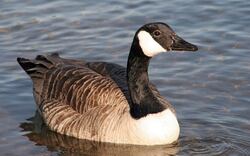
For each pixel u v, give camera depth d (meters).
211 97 17.27
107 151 15.20
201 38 19.89
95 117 15.35
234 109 16.73
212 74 18.20
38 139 15.81
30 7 22.09
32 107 17.17
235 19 20.88
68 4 22.30
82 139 15.62
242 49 19.30
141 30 14.98
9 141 15.73
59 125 15.91
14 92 17.72
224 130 15.91
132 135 15.07
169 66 18.67
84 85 15.66
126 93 15.53
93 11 21.75
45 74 16.59
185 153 15.08
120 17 21.30
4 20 21.27
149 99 15.08
